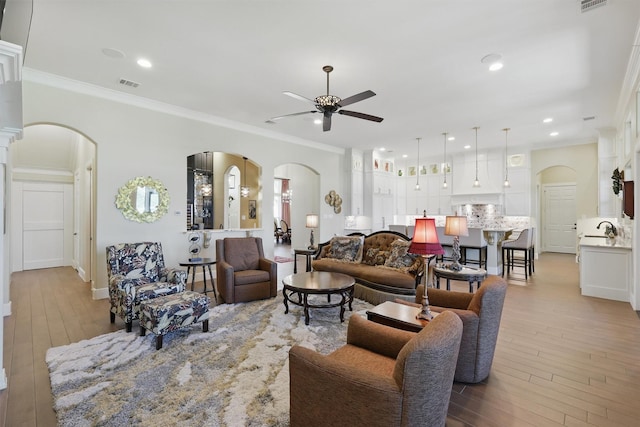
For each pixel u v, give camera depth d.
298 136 7.20
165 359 2.64
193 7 2.65
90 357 2.67
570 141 7.75
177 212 5.20
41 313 3.85
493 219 8.92
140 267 3.83
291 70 3.83
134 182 4.71
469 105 5.07
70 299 4.44
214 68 3.78
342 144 8.12
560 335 3.19
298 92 4.51
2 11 1.56
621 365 2.58
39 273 6.23
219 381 2.30
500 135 7.14
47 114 3.98
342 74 3.94
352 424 1.39
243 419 1.88
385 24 2.90
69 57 3.52
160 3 2.60
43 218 6.80
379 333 1.95
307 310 3.44
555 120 5.94
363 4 2.62
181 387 2.22
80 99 4.23
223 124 5.80
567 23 2.89
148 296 3.29
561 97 4.73
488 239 6.09
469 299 2.52
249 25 2.91
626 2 2.60
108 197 4.49
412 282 3.92
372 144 8.13
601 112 5.46
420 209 10.18
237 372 2.42
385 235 4.94
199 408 1.99
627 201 4.29
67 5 2.61
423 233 2.36
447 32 3.03
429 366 1.30
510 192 8.38
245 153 6.23
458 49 3.35
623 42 3.21
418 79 4.08
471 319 2.24
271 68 3.77
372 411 1.33
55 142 6.30
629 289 4.33
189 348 2.84
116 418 1.90
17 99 1.84
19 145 6.00
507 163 8.45
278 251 9.91
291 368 1.61
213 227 8.99
